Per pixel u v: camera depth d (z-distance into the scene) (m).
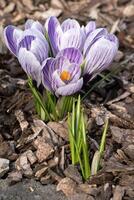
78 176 0.42
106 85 0.54
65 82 0.44
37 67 0.43
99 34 0.45
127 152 0.44
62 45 0.45
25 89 0.52
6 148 0.45
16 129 0.48
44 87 0.46
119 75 0.56
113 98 0.53
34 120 0.48
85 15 0.72
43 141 0.45
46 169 0.43
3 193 0.42
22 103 0.50
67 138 0.46
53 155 0.44
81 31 0.45
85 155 0.41
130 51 0.63
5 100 0.51
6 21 0.71
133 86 0.54
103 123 0.48
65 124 0.46
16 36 0.45
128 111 0.50
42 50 0.43
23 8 0.74
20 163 0.44
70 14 0.72
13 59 0.58
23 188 0.42
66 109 0.47
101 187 0.41
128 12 0.73
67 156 0.44
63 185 0.42
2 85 0.52
